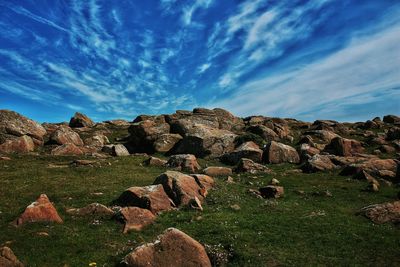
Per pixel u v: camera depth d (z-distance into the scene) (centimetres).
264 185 4584
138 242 2623
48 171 4928
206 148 6788
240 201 3741
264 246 2505
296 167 5822
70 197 3756
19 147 6347
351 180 4816
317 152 6425
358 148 6781
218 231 2755
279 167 5828
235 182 4712
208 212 3331
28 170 4912
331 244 2548
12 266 2030
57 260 2250
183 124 7938
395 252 2417
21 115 7506
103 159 6091
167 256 2205
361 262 2278
